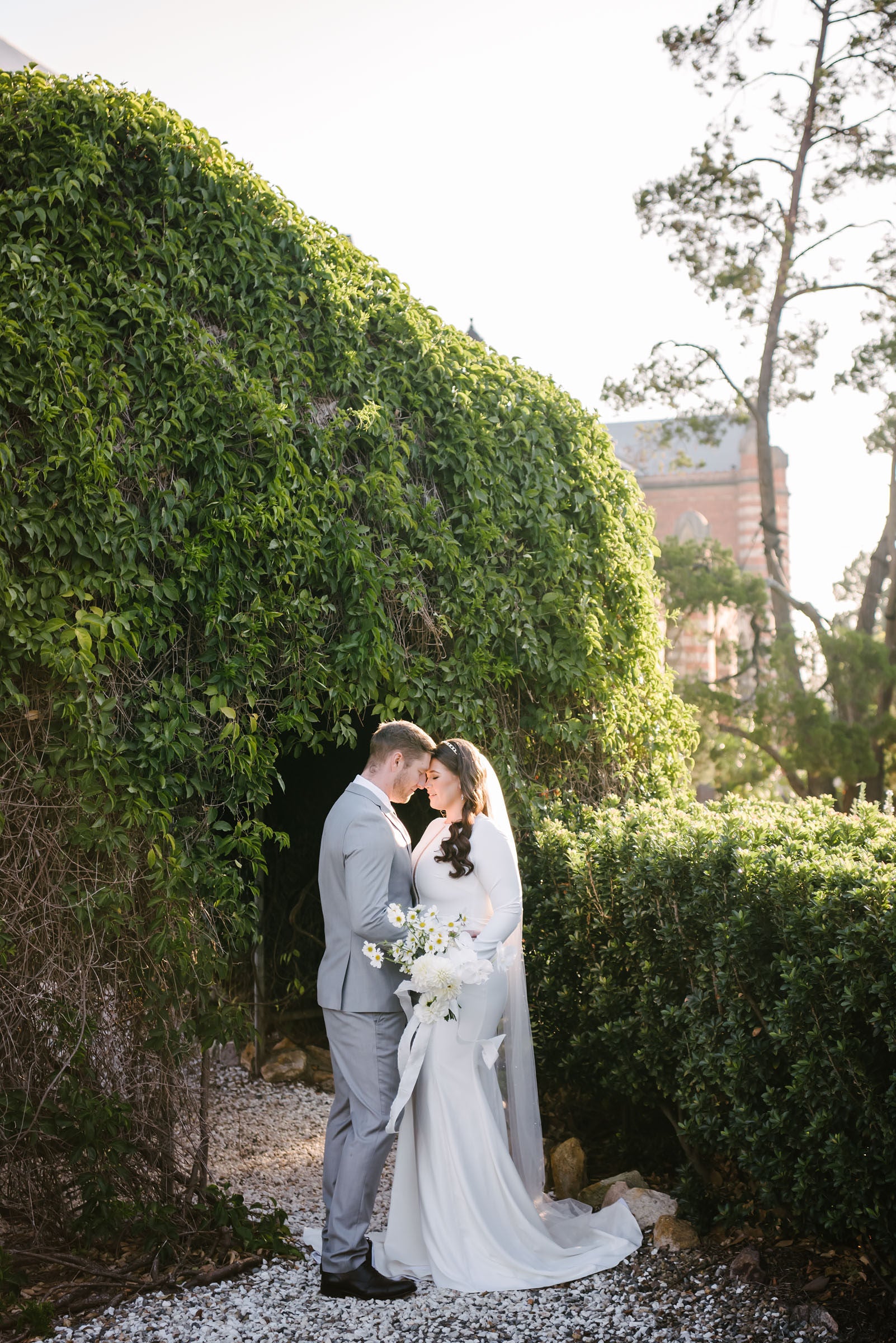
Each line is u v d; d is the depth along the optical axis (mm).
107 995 3830
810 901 3529
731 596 15484
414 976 3520
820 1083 3393
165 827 3969
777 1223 3770
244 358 4484
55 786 3775
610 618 6105
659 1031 4102
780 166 15969
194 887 4035
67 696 3764
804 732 13898
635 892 4207
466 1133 3727
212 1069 5797
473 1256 3629
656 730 6379
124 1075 3877
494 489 5480
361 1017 3652
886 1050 3467
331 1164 3729
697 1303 3395
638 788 6125
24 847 3762
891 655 15273
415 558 4957
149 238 4320
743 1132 3629
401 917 3586
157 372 4141
